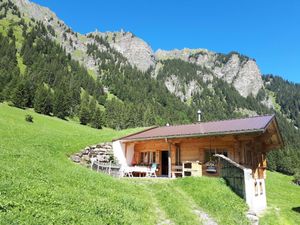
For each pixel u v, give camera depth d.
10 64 154.38
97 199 13.07
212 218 14.70
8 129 33.06
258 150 26.59
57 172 16.80
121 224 10.80
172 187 19.55
